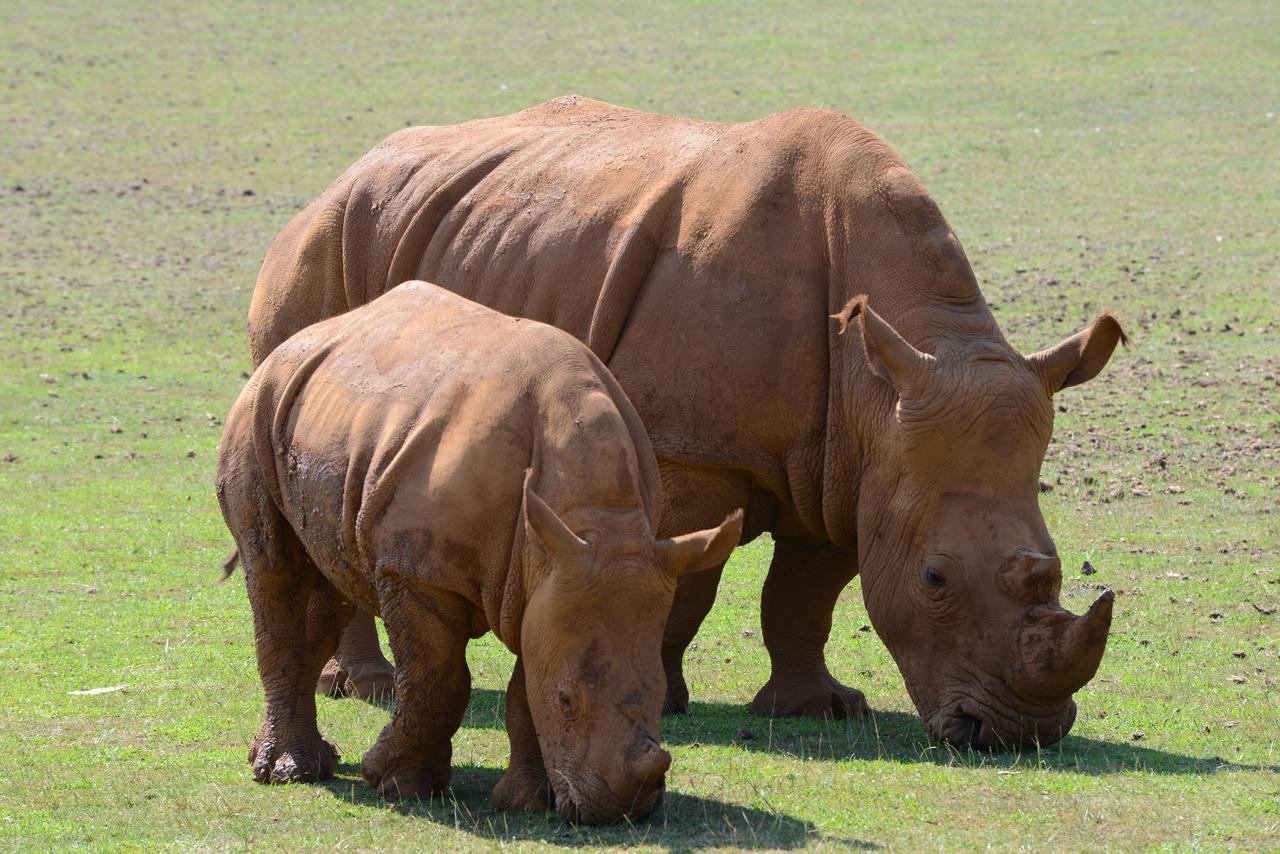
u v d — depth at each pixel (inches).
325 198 975.0
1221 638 922.1
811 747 746.8
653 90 3009.4
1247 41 3206.2
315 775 697.0
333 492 661.9
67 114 2977.4
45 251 2244.1
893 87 3002.0
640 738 584.7
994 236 2154.3
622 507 604.1
